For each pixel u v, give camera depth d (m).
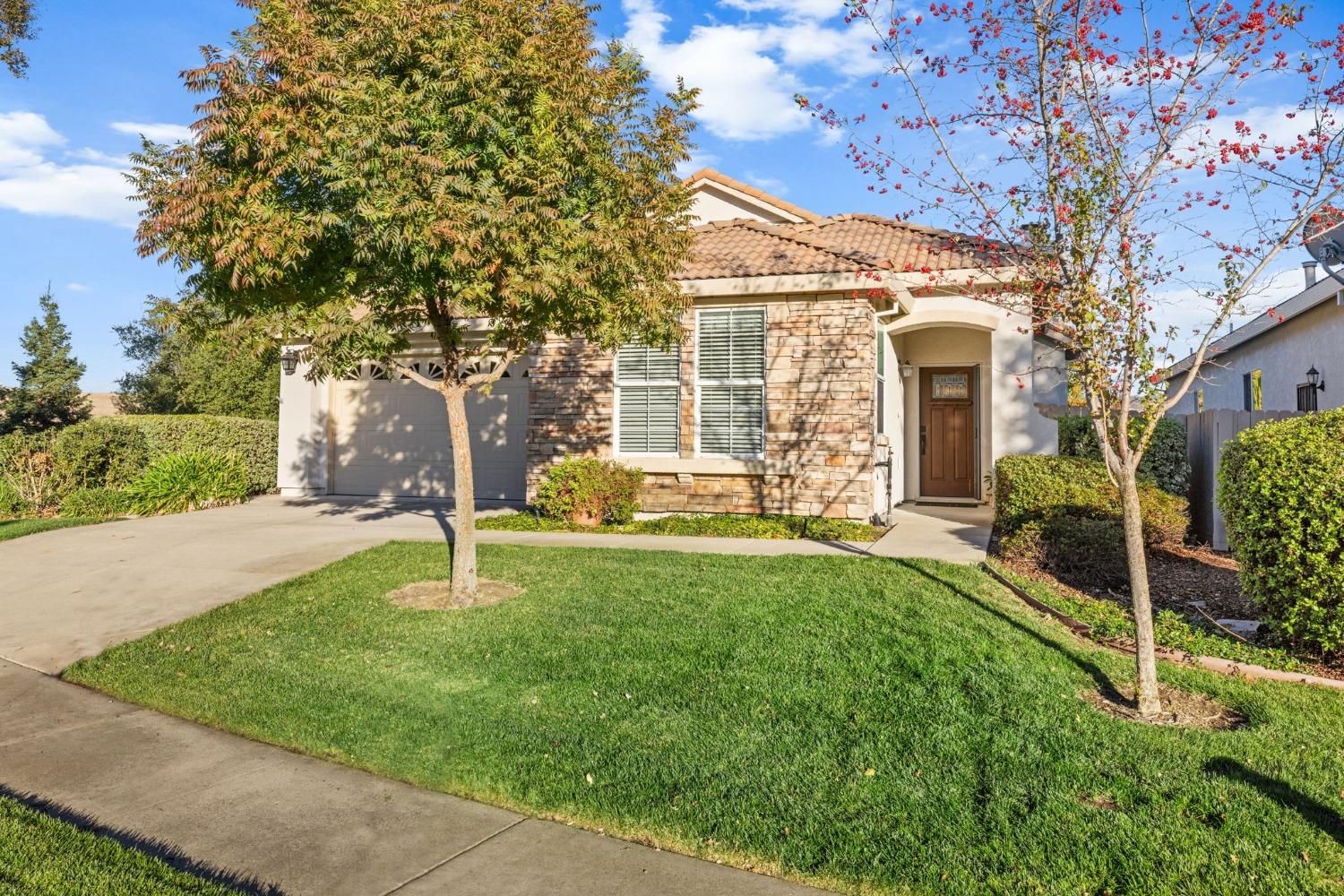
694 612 6.79
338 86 6.28
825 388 11.30
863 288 10.98
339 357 6.74
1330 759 4.23
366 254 6.38
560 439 12.62
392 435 16.44
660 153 7.86
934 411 15.41
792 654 5.75
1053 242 5.36
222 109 6.29
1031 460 10.20
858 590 7.43
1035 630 6.43
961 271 11.52
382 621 6.86
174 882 3.14
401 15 6.51
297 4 6.63
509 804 3.89
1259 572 6.20
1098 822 3.60
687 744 4.41
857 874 3.25
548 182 6.71
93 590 8.30
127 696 5.43
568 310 7.37
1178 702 5.14
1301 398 16.72
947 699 4.97
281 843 3.54
